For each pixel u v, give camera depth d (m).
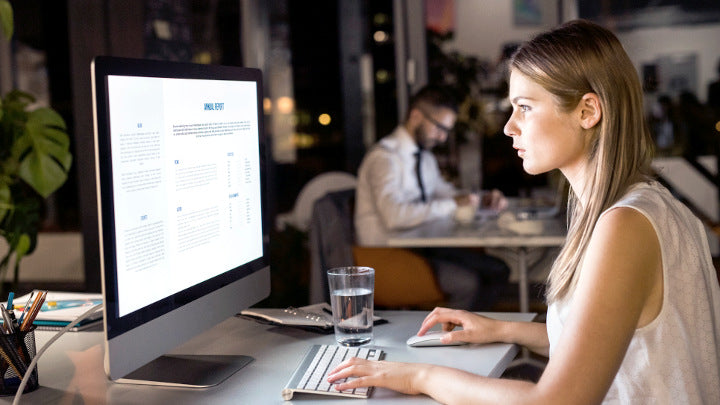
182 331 1.29
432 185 3.87
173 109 1.26
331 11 4.86
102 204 1.07
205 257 1.37
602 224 1.09
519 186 4.78
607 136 1.17
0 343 1.17
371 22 4.93
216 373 1.26
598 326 1.02
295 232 3.54
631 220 1.08
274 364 1.33
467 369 1.27
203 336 1.54
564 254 1.22
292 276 3.42
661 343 1.10
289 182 4.86
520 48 1.25
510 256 4.37
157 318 1.21
